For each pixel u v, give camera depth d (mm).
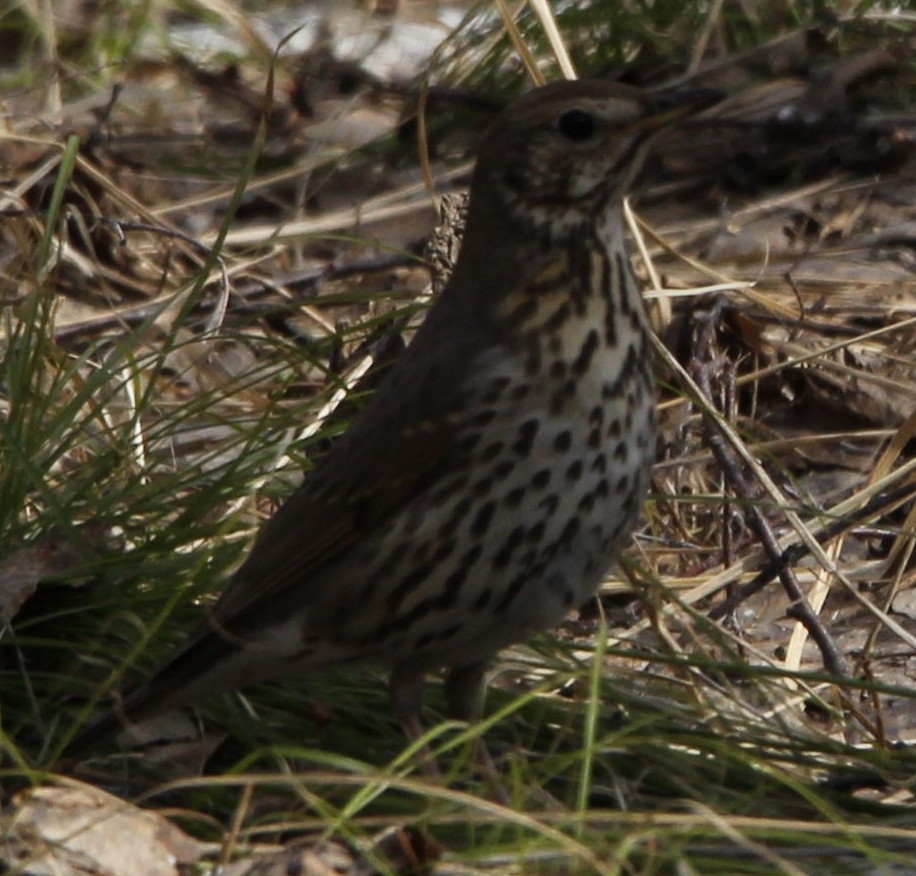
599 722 10117
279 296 14758
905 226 15711
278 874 8336
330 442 12250
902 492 11984
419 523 9211
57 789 8859
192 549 11273
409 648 9453
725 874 8406
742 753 9688
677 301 14281
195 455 12641
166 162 17016
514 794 8602
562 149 9359
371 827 8906
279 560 9445
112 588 10430
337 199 16656
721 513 12469
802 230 15852
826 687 11125
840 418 13719
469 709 9875
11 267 14359
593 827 8664
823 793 9531
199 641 9312
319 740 10016
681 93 9508
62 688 10023
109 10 19297
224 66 18812
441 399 9148
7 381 11938
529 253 9359
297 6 20406
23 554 10383
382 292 12914
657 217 16156
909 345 14125
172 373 13812
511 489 9086
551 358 9078
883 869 8367
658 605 11062
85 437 11492
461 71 17781
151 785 9578
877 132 16500
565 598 9312
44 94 18234
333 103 17984
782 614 12016
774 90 16969
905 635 10945
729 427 11836
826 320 14492
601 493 9141
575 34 17844
